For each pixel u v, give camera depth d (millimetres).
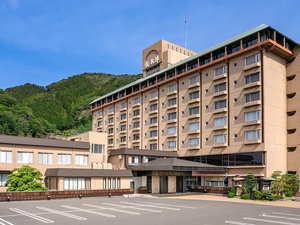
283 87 46031
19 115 108250
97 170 42469
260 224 18969
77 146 47500
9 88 199500
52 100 179250
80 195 37719
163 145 58906
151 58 76625
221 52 49594
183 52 77062
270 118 43125
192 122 53094
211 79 50469
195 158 52188
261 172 42062
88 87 194625
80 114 143500
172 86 58375
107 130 77750
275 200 35344
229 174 46188
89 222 19547
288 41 46469
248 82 44812
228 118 47250
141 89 66625
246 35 44781
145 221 19938
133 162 51031
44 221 19938
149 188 49875
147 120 63719
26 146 42812
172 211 25078
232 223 19281
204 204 30797
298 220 20609
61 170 39406
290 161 44531
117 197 40312
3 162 40625
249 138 43781
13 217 21656
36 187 35938
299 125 44281
